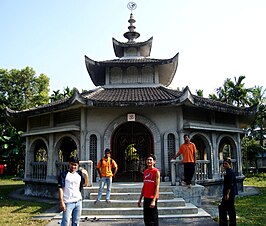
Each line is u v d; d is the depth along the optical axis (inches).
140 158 574.6
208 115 613.9
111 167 419.8
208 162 577.6
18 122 740.0
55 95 1368.1
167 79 763.4
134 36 769.6
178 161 465.4
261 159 1692.9
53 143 603.2
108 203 401.1
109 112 569.9
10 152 1251.8
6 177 1230.3
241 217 368.8
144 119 560.1
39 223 347.3
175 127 560.4
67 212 237.1
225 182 297.4
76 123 569.3
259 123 1427.2
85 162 462.0
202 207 445.7
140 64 652.7
